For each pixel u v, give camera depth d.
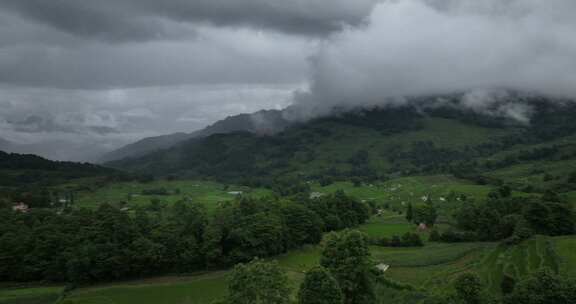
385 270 106.38
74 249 113.25
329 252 72.56
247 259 125.56
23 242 114.88
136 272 115.12
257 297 61.06
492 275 93.69
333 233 75.50
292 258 132.62
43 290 105.69
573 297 61.66
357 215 183.88
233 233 125.44
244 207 145.25
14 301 97.81
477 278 66.56
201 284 109.69
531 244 113.44
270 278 62.00
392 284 92.75
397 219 194.38
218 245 124.19
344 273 67.56
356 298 68.88
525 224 125.81
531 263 95.62
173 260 117.88
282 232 135.62
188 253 118.25
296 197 187.88
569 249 101.31
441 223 177.00
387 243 145.50
